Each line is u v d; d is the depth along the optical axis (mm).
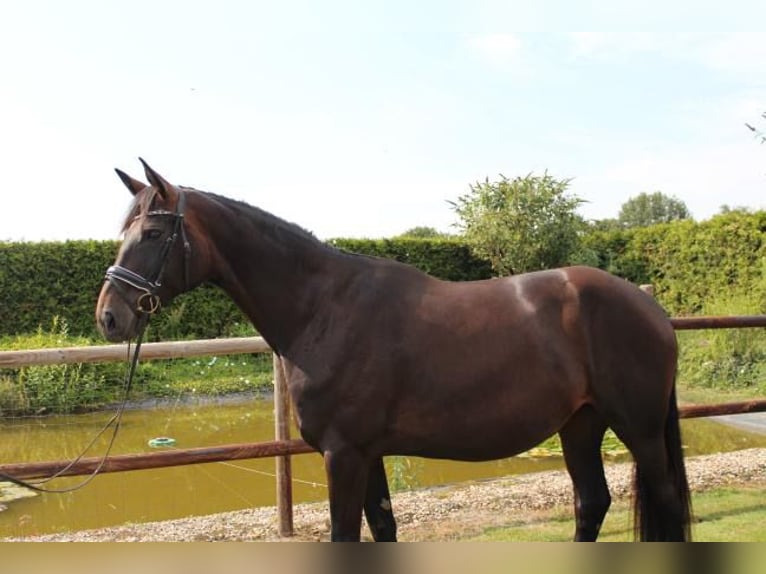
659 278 15281
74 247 13023
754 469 5391
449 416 2803
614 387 2920
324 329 2842
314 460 7012
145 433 8281
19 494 5859
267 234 2934
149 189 2814
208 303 13812
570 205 15453
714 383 9969
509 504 4723
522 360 2832
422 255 16000
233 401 10695
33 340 11086
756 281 11961
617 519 4375
